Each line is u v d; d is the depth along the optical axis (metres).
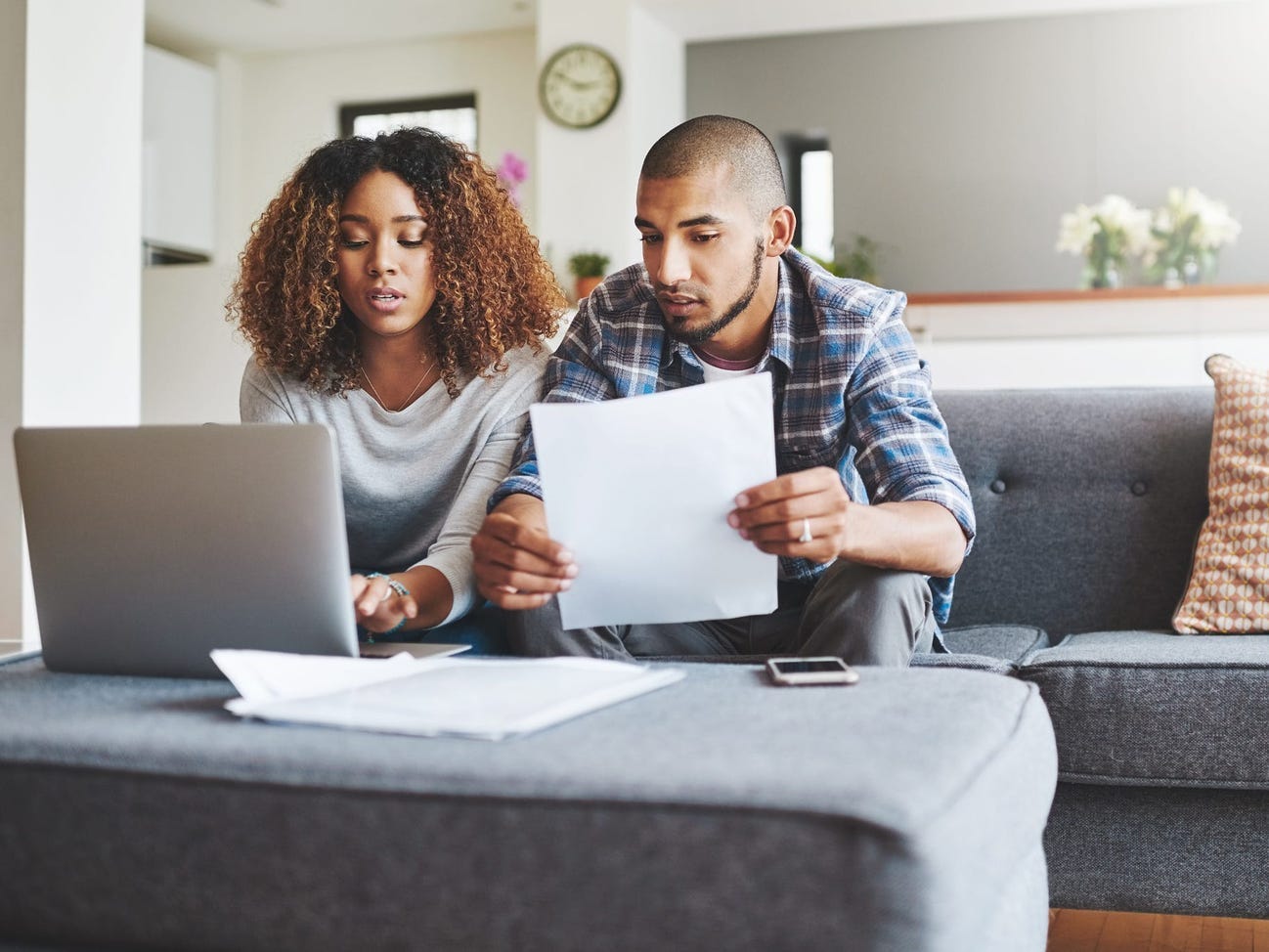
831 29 6.61
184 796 0.87
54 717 0.98
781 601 1.68
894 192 6.66
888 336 1.65
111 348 3.00
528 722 0.89
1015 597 2.04
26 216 2.78
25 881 0.92
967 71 6.56
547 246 6.23
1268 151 6.25
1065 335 4.83
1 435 2.78
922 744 0.87
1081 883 1.50
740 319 1.64
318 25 7.06
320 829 0.84
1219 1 6.23
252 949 0.86
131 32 3.07
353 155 1.72
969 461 2.06
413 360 1.80
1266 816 1.44
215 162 7.48
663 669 1.15
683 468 1.18
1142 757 1.44
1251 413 1.88
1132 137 6.39
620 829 0.78
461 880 0.81
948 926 0.75
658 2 6.12
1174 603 1.97
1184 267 5.29
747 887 0.76
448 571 1.54
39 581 1.24
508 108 7.26
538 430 1.18
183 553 1.19
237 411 3.26
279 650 1.20
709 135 1.55
